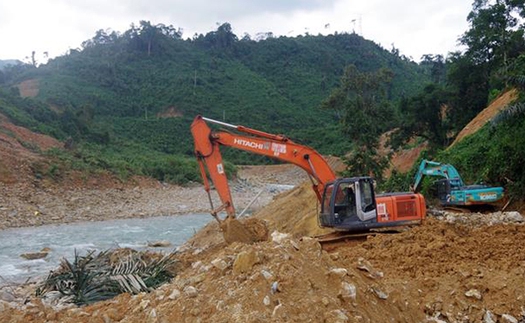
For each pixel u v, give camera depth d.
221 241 17.23
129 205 36.53
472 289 8.73
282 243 7.27
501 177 18.05
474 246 10.27
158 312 6.18
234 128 13.20
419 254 9.98
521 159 17.28
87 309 7.18
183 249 18.98
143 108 95.50
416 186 18.14
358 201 12.10
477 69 41.00
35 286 12.91
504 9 39.97
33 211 30.30
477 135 23.53
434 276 9.25
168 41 124.38
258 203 41.25
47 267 16.94
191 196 43.31
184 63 117.12
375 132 35.53
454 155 23.42
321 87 116.69
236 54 129.88
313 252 7.13
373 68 128.88
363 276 7.57
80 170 40.34
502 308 8.31
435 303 8.47
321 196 13.26
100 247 21.14
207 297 6.20
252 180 65.25
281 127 94.81
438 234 10.93
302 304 5.82
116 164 46.62
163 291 6.88
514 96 22.92
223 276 6.70
